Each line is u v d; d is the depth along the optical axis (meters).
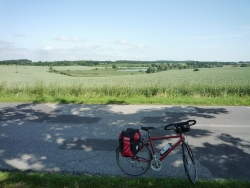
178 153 5.24
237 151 5.30
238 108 9.97
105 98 12.38
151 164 4.04
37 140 6.11
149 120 8.02
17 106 10.68
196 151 5.30
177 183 3.82
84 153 5.27
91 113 9.15
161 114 8.89
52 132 6.78
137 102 11.25
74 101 11.55
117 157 4.33
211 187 3.70
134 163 4.19
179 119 8.13
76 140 6.12
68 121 7.97
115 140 6.11
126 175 4.27
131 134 3.87
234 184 3.77
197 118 8.24
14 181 3.93
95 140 6.11
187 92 13.73
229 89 13.75
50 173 4.34
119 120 8.06
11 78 47.69
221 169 4.43
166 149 4.04
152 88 13.71
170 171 4.40
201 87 14.08
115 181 3.87
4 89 14.47
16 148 5.56
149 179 3.95
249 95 13.10
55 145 5.76
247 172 4.31
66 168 4.55
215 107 10.20
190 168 3.90
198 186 3.73
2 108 10.20
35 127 7.27
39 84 14.38
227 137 6.25
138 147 3.93
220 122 7.70
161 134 6.57
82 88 14.04
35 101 11.80
